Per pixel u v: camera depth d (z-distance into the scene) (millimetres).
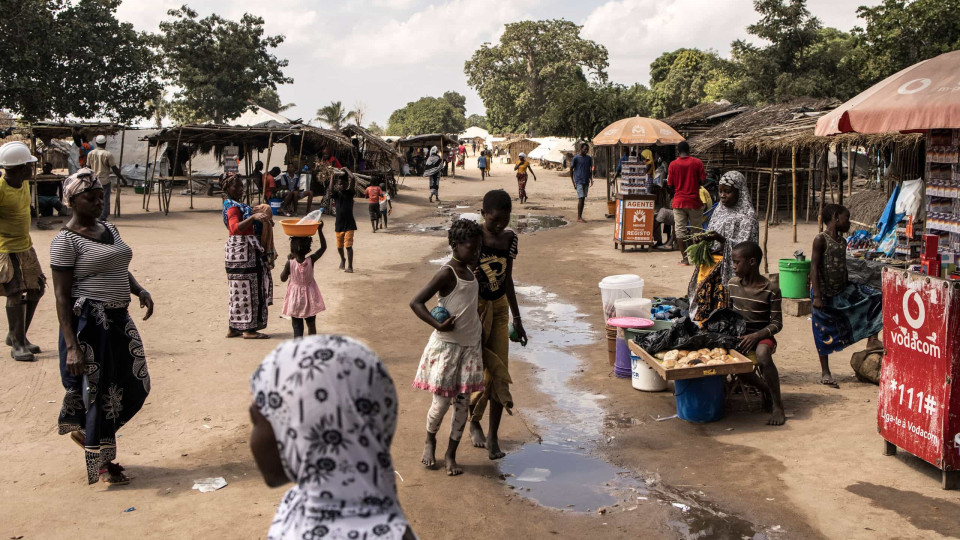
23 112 35781
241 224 8664
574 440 5977
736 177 7027
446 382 5121
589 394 7141
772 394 6141
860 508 4562
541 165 62875
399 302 11312
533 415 6586
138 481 5027
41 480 5023
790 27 41719
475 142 88438
